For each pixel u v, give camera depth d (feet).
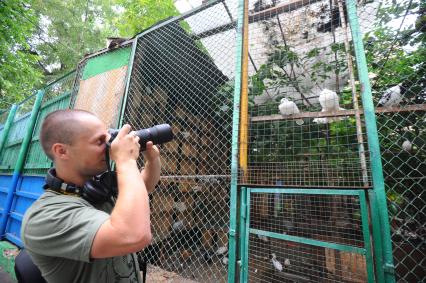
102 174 3.39
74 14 41.34
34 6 35.19
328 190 5.15
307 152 8.03
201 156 12.67
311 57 9.78
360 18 7.98
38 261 2.93
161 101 12.28
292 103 7.47
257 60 10.25
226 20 9.30
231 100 11.05
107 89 11.63
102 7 42.78
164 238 11.14
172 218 12.04
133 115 10.61
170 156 12.20
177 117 12.84
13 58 22.71
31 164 14.62
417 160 6.67
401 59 7.28
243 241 5.99
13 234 13.93
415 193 6.66
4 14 20.07
